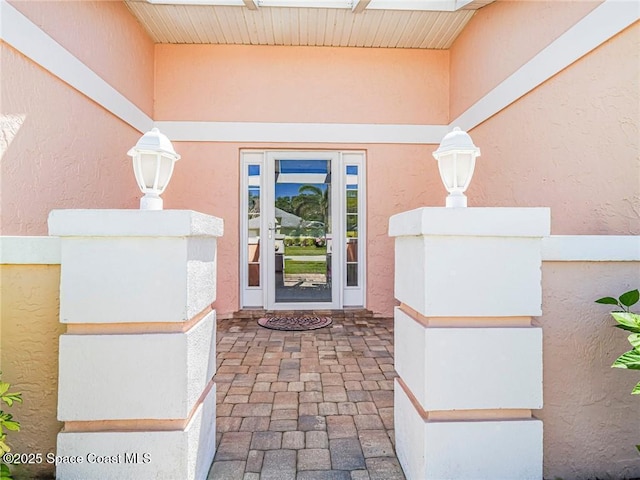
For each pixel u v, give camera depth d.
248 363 2.98
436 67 4.58
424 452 1.42
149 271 1.38
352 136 4.53
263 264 4.67
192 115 4.44
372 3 3.63
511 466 1.43
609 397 1.62
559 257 1.59
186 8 3.68
